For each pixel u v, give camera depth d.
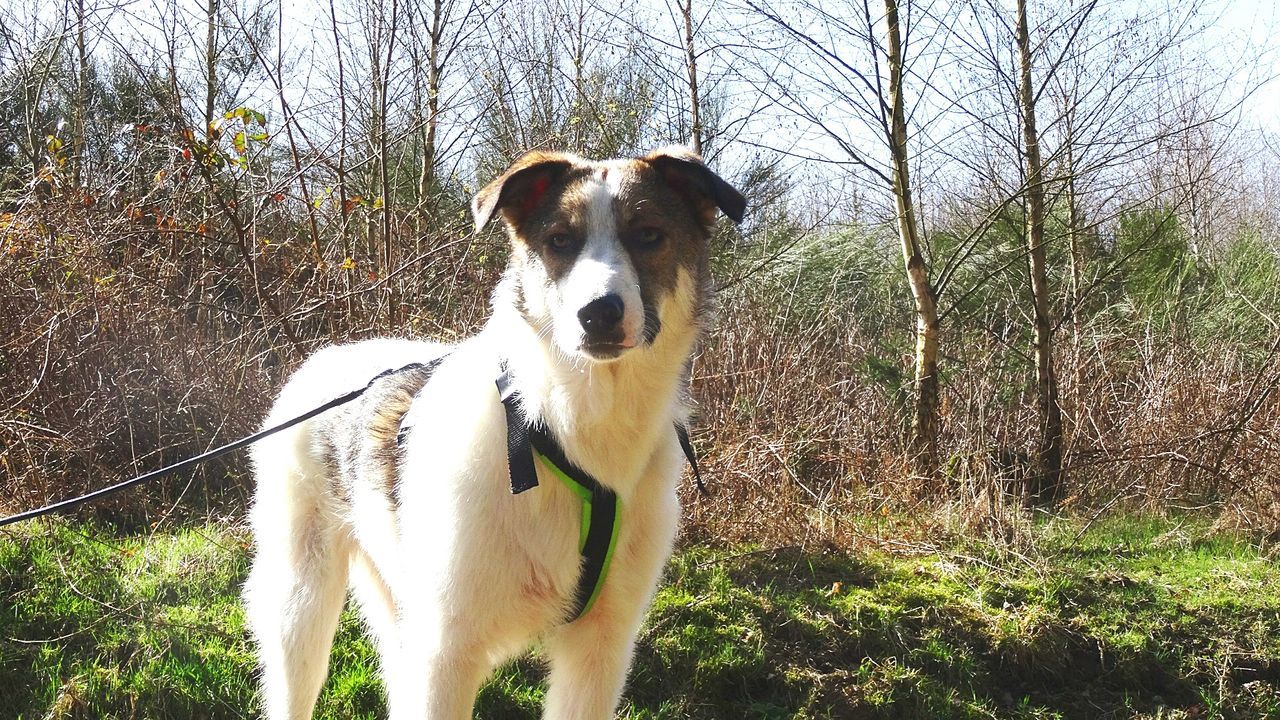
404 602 1.22
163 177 2.34
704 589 1.76
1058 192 2.40
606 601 1.21
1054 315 3.12
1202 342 3.08
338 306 2.28
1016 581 1.83
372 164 3.04
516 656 1.25
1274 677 1.68
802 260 3.72
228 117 2.11
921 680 1.62
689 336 1.21
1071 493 2.38
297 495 1.38
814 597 1.76
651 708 1.56
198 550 1.82
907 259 2.35
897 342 3.05
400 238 2.70
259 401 2.10
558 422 1.14
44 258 2.04
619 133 3.42
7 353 1.96
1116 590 1.83
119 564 1.76
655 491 1.21
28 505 1.90
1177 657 1.70
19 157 3.15
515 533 1.15
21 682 1.46
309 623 1.34
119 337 2.06
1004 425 2.47
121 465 2.03
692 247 1.22
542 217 1.19
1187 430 2.46
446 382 1.24
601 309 1.09
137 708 1.43
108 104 3.32
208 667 1.50
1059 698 1.65
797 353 2.49
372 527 1.28
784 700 1.59
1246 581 1.89
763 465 2.03
